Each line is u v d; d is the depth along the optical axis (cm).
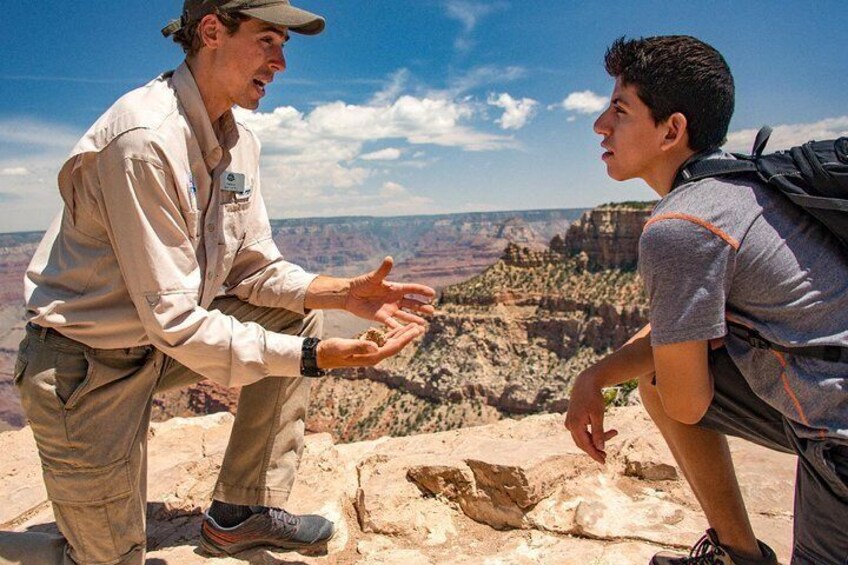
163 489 440
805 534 235
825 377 215
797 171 224
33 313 289
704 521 379
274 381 349
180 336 283
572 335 8825
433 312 357
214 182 313
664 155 250
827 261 220
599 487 419
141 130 273
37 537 318
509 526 398
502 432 527
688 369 233
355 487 452
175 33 300
